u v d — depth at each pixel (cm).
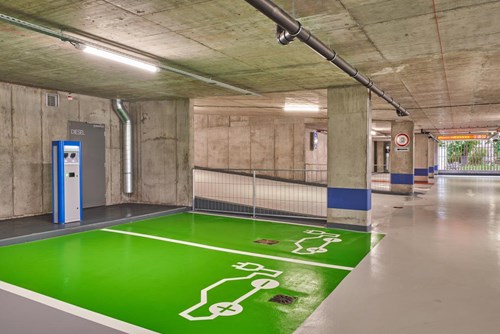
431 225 810
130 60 543
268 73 687
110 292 406
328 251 586
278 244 632
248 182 1468
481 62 598
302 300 385
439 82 754
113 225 789
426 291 412
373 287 424
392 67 631
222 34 472
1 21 415
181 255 559
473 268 496
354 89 757
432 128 1962
